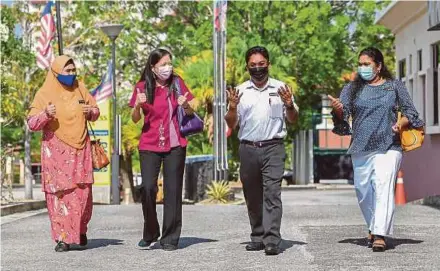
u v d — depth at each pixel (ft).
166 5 203.92
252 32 192.34
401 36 111.24
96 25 157.58
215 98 106.63
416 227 47.06
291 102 35.83
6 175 85.76
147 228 40.70
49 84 40.50
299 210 62.03
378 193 36.94
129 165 161.99
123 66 202.28
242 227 49.67
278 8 192.95
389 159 37.06
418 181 101.81
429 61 95.66
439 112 90.53
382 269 32.04
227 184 105.91
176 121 39.40
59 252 39.99
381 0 203.31
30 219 58.95
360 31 206.90
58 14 83.35
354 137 37.60
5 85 96.84
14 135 205.67
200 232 47.21
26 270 34.63
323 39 194.49
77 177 40.27
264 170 36.73
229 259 35.70
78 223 40.29
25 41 125.59
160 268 34.04
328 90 215.31
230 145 186.70
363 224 49.16
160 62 38.70
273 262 34.40
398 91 37.32
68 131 40.24
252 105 36.58
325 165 241.55
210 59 175.52
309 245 39.22
